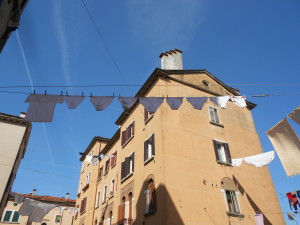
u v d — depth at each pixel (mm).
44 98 8352
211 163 16047
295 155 9430
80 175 34344
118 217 17719
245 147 18781
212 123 18141
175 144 15438
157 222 13219
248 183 16844
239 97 10773
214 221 13852
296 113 9031
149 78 18688
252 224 15078
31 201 18297
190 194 14023
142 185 15977
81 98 8539
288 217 13047
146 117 18375
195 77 20375
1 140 20500
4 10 6938
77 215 29609
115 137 24969
